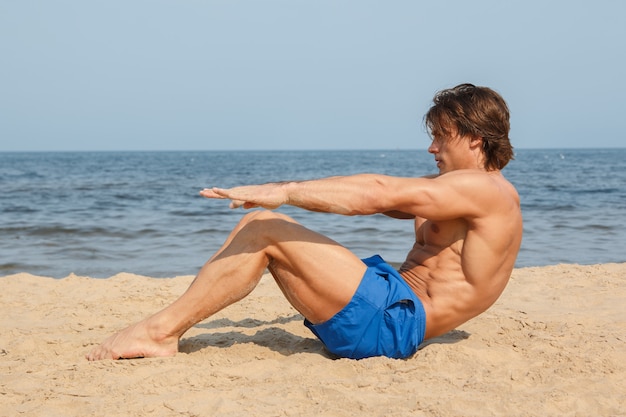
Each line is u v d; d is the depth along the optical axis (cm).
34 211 1559
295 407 272
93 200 1898
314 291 315
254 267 324
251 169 5091
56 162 7638
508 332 399
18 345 371
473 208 305
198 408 271
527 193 2095
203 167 5653
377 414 265
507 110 329
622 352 349
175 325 340
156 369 321
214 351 356
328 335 327
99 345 353
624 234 1097
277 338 384
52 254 906
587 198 1877
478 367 320
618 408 273
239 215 1447
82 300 531
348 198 296
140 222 1300
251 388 295
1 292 561
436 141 336
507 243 315
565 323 425
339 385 295
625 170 4225
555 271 650
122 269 800
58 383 305
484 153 326
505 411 268
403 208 301
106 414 265
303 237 316
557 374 314
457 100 323
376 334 319
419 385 296
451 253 323
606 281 595
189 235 1100
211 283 331
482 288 320
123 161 8300
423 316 321
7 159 9956
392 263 816
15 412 271
